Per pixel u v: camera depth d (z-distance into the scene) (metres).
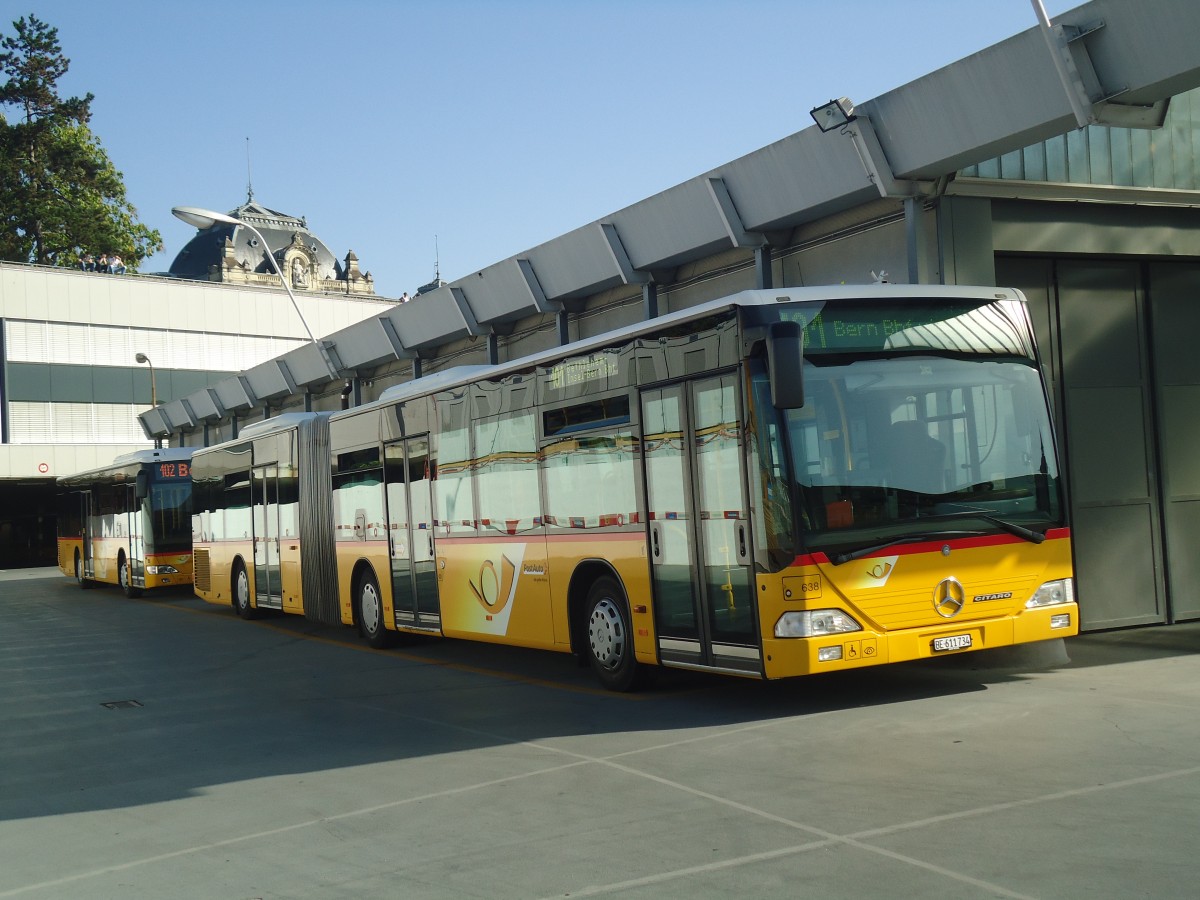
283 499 20.12
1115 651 11.91
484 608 13.29
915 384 9.42
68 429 60.56
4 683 14.94
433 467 14.48
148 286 62.72
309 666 15.00
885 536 9.09
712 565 9.57
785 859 5.67
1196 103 13.95
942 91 12.10
